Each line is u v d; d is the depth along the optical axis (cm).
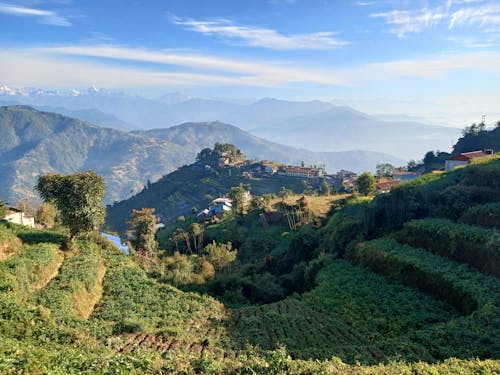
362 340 3128
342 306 3950
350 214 7262
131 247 6450
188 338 2906
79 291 3416
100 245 5278
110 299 3728
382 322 3422
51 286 3378
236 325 3503
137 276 4419
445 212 5191
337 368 1959
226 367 1961
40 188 4491
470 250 3925
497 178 5484
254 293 5300
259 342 2970
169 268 5694
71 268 3878
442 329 2934
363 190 9256
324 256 5753
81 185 4447
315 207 9450
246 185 19838
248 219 10012
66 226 4612
